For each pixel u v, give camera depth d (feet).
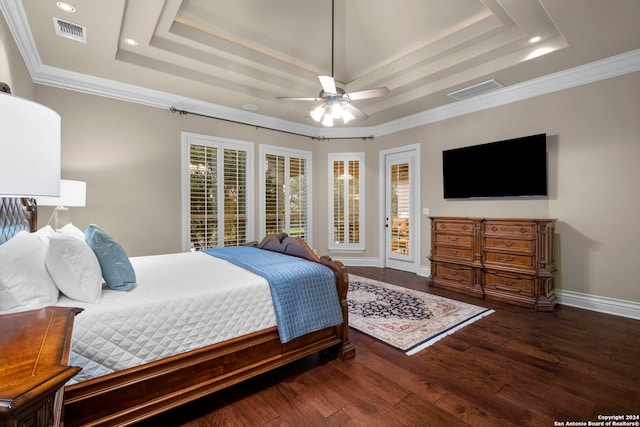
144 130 13.39
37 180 2.77
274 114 16.85
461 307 11.50
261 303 6.57
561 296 11.98
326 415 5.80
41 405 2.00
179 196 14.33
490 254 12.51
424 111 16.25
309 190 19.33
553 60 10.76
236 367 6.20
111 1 7.72
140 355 5.14
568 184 11.80
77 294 5.09
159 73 11.69
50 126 2.94
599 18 8.38
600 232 11.11
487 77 12.13
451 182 15.20
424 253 16.70
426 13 10.39
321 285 7.41
